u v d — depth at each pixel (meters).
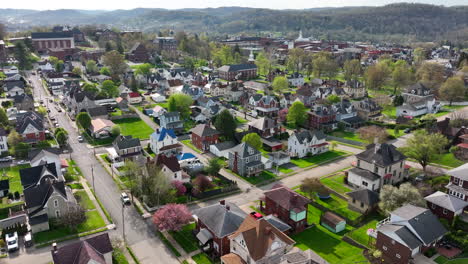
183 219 70.06
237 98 186.50
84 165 103.38
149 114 157.50
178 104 148.75
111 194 86.81
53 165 85.44
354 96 198.75
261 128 126.88
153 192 80.94
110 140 123.94
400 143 124.62
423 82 198.50
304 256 56.62
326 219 74.62
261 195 88.69
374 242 67.88
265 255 57.00
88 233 70.56
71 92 158.00
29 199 73.06
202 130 118.62
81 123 128.38
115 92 181.12
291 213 72.25
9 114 137.50
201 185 87.75
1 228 70.12
